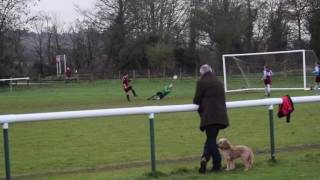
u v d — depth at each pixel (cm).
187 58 11712
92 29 12581
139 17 11881
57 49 14388
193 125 2845
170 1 11969
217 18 11375
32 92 7281
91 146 2239
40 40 14600
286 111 1667
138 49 11556
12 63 10156
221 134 2450
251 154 1567
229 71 7294
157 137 2434
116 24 11900
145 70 11081
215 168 1545
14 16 10050
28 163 1878
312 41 10719
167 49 10681
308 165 1598
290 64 6781
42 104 4925
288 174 1469
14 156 2036
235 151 1547
